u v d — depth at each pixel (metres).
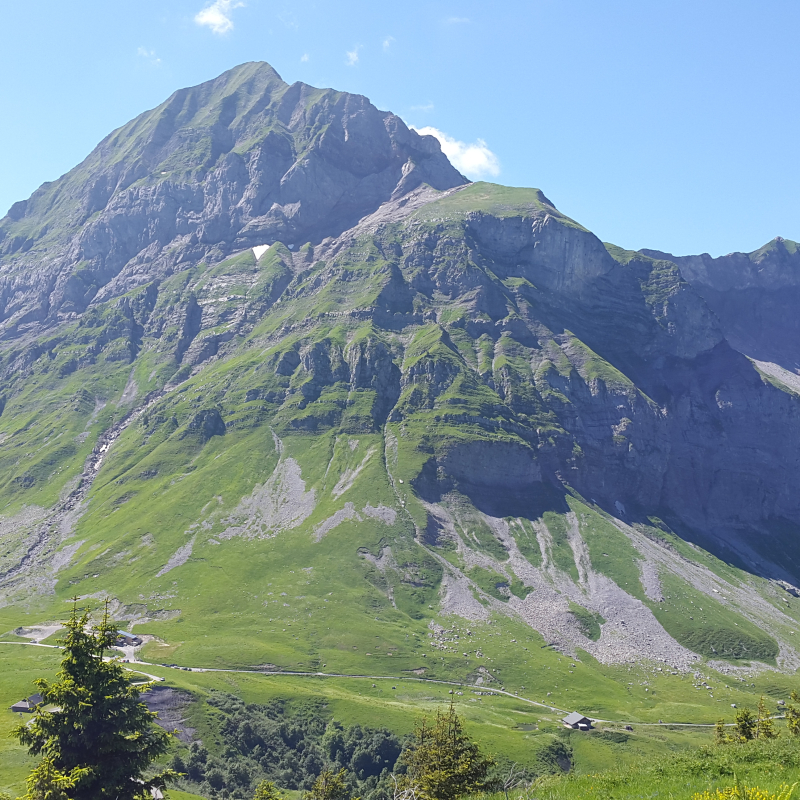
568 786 43.69
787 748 47.16
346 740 185.00
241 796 156.25
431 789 59.47
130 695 52.00
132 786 51.06
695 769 45.38
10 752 121.00
